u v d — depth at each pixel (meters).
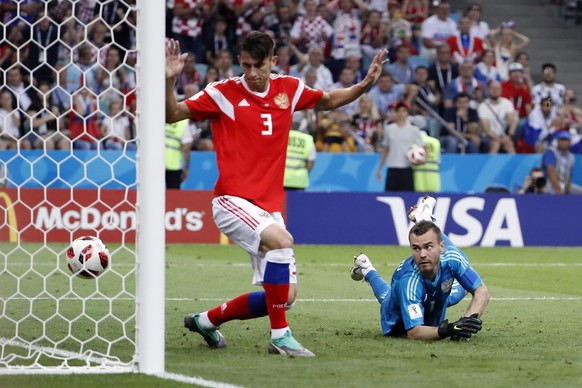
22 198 35.34
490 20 53.12
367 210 38.22
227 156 14.98
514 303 22.11
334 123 40.72
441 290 16.14
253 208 14.76
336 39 45.12
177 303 21.44
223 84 15.03
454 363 14.06
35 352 14.67
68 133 37.50
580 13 53.50
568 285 26.11
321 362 14.06
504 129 42.38
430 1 49.03
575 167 40.56
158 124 12.99
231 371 13.25
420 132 39.09
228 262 30.69
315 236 38.03
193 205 37.03
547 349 15.48
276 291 14.60
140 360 13.02
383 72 42.53
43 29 38.41
